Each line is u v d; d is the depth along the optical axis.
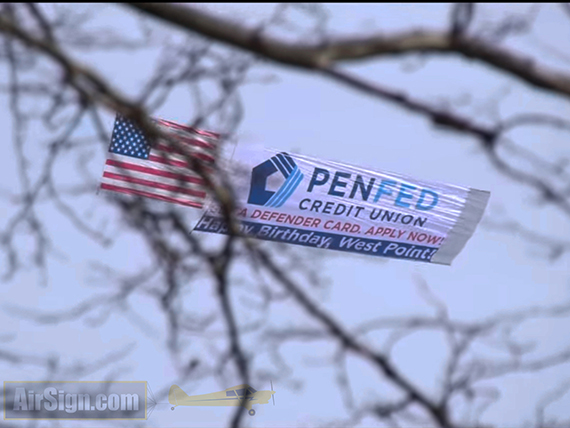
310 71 2.07
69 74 2.50
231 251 3.96
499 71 2.16
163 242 3.93
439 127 2.43
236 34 1.99
